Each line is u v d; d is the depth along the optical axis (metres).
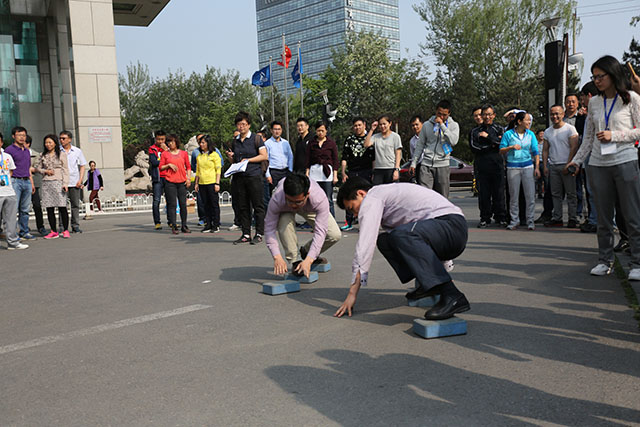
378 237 3.91
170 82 58.97
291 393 2.50
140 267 6.28
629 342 3.06
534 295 4.18
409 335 3.33
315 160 9.28
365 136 9.26
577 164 4.90
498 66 42.50
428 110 44.78
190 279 5.42
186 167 10.09
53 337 3.54
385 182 8.90
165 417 2.29
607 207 4.72
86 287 5.21
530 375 2.63
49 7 23.81
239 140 8.14
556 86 10.30
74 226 10.70
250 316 3.90
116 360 3.04
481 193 8.78
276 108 46.97
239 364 2.91
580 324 3.41
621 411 2.22
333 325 3.60
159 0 24.59
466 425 2.13
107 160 18.25
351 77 50.41
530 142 8.09
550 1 39.34
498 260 5.68
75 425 2.24
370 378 2.65
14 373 2.90
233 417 2.27
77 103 17.84
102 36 18.06
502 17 40.34
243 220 8.15
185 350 3.18
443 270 3.44
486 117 8.70
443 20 43.06
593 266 5.21
